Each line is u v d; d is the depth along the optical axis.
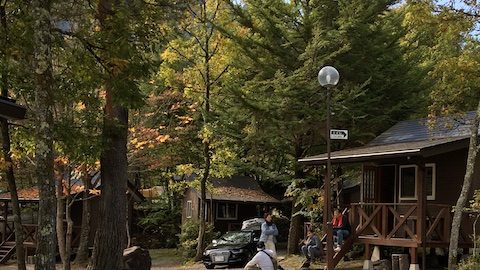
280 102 18.44
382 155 14.45
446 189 15.95
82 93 11.03
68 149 10.45
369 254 15.65
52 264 7.78
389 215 16.78
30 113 10.52
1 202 27.30
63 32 9.66
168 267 21.84
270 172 23.08
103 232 11.63
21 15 9.33
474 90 14.34
